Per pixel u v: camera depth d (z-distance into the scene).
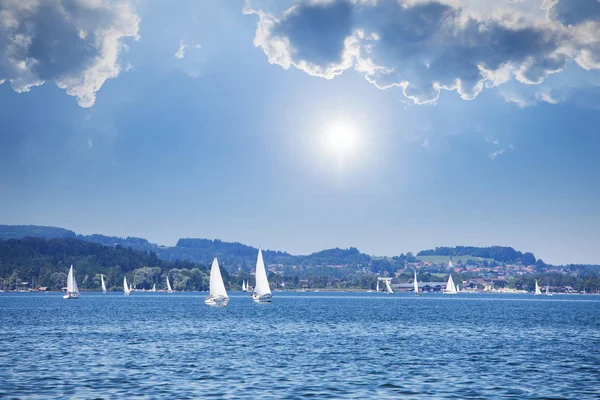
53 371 53.22
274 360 60.53
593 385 47.97
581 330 100.56
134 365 56.78
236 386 46.94
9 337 83.25
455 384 48.25
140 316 139.25
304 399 42.69
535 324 115.81
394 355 64.81
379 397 43.47
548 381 49.59
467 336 88.00
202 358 61.69
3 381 48.41
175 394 43.97
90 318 130.25
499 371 54.34
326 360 60.75
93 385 47.03
